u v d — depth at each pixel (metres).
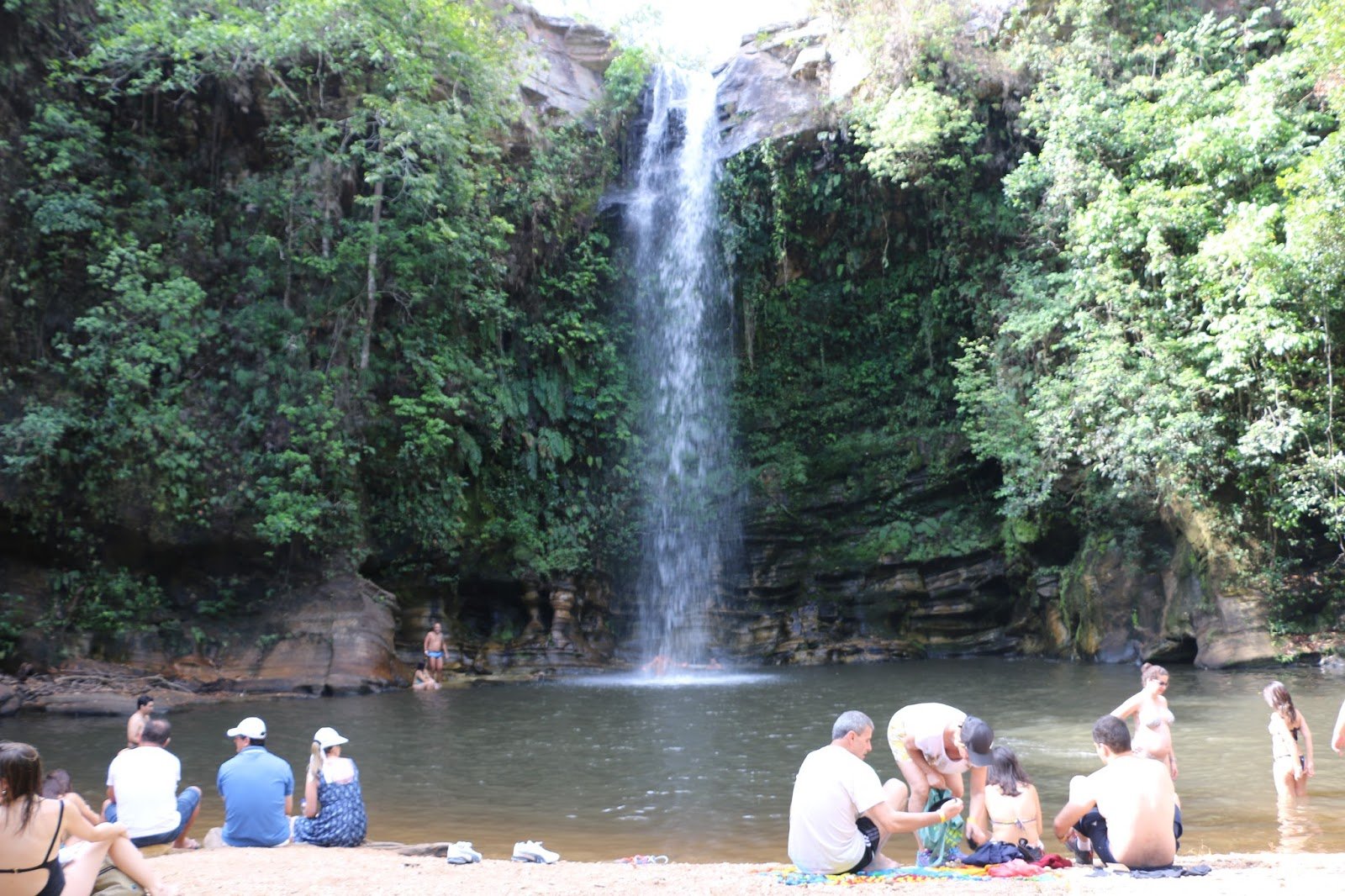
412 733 15.34
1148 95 25.48
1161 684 9.23
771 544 29.84
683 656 28.67
